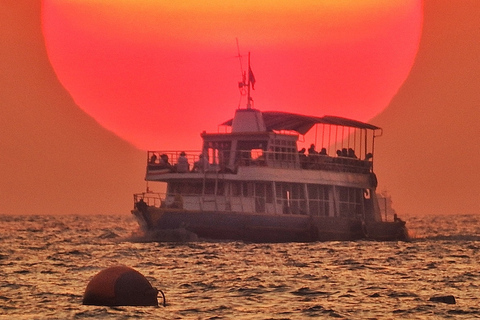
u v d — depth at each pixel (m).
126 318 150.50
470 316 156.75
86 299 163.12
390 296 179.38
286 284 197.38
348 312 160.00
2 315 153.25
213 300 172.38
